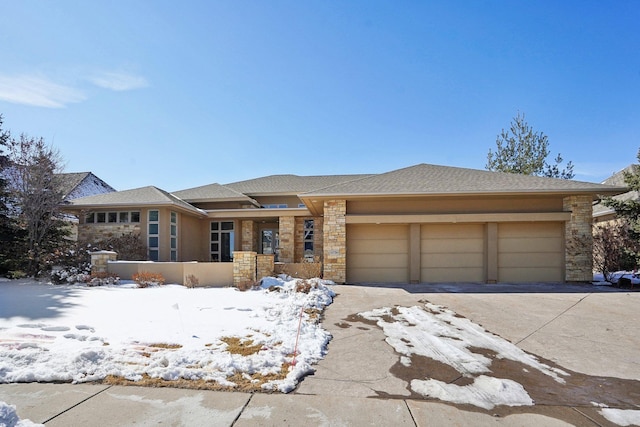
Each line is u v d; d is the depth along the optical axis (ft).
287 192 72.90
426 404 12.44
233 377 14.19
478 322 24.17
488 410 12.12
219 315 23.98
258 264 42.39
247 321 22.50
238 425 10.70
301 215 60.08
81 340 17.71
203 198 65.21
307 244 64.08
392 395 13.15
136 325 20.88
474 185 44.19
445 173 50.88
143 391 12.82
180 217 57.77
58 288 33.91
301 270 45.01
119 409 11.46
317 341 19.21
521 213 42.65
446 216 43.04
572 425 11.23
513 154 87.45
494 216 42.68
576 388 14.12
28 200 42.78
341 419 11.22
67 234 49.37
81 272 40.34
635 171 44.91
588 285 40.75
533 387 14.15
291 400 12.51
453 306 29.04
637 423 11.44
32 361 14.66
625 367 16.52
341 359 17.10
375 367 16.06
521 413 11.95
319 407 12.03
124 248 50.70
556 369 16.17
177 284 39.34
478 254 44.09
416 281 43.83
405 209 44.62
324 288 33.99
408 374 15.26
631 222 42.32
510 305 29.32
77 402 11.87
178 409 11.57
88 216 55.42
